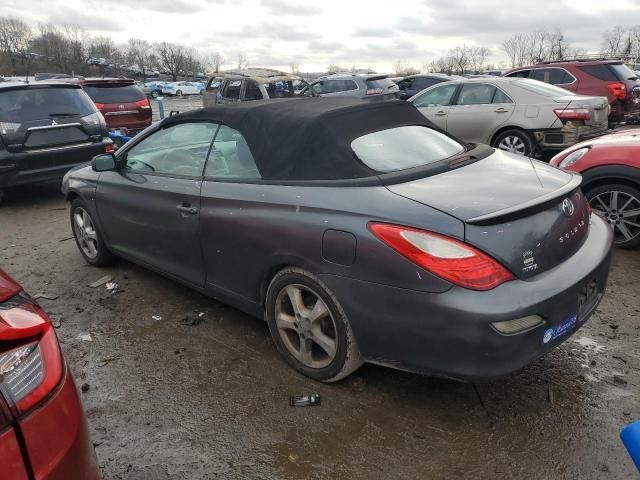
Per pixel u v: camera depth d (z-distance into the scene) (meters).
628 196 4.75
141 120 11.84
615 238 4.94
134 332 3.68
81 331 3.73
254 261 3.08
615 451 2.44
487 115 8.73
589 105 7.84
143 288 4.40
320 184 2.83
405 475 2.35
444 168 2.95
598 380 2.96
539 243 2.47
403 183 2.74
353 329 2.67
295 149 2.98
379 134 3.13
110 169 4.17
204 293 3.66
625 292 4.04
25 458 1.41
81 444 1.57
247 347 3.43
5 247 5.66
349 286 2.60
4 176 6.83
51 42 79.50
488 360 2.29
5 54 76.44
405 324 2.44
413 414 2.73
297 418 2.73
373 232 2.48
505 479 2.31
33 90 7.20
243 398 2.92
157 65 90.94
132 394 2.99
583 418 2.66
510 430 2.60
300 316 2.94
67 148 7.24
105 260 4.79
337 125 3.01
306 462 2.45
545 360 3.17
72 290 4.43
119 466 2.46
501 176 2.87
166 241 3.77
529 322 2.33
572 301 2.51
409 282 2.38
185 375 3.15
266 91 12.15
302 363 3.05
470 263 2.29
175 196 3.57
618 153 4.69
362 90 14.38
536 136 8.32
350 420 2.70
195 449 2.55
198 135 3.59
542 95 8.33
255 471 2.41
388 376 3.05
